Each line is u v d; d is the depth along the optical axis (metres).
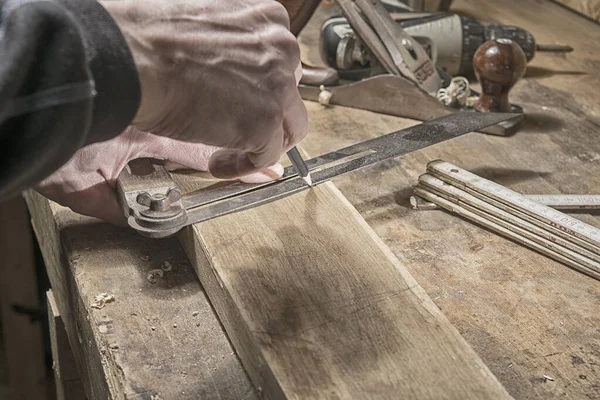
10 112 0.56
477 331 0.82
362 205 1.04
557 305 0.85
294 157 0.91
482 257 0.93
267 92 0.74
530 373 0.76
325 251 0.83
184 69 0.68
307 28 1.66
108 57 0.61
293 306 0.75
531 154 1.17
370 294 0.77
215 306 0.83
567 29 1.63
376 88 1.28
